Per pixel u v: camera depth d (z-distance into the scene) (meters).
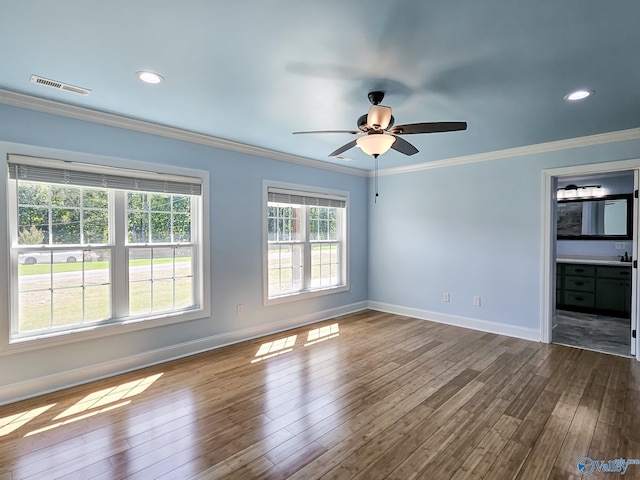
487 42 1.87
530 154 4.08
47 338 2.75
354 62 2.09
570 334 4.40
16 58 2.03
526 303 4.16
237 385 2.91
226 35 1.80
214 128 3.39
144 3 1.52
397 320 5.03
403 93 2.53
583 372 3.18
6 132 2.58
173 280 3.57
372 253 5.74
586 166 3.70
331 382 2.97
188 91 2.51
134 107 2.82
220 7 1.56
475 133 3.53
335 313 5.23
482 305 4.52
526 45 1.89
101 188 3.06
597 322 5.02
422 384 2.94
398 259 5.38
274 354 3.63
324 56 2.02
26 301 2.74
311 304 4.89
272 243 4.48
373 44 1.89
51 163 2.76
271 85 2.40
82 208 3.01
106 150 3.05
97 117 2.95
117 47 1.91
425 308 5.09
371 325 4.76
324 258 5.18
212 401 2.64
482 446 2.10
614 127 3.33
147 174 3.28
